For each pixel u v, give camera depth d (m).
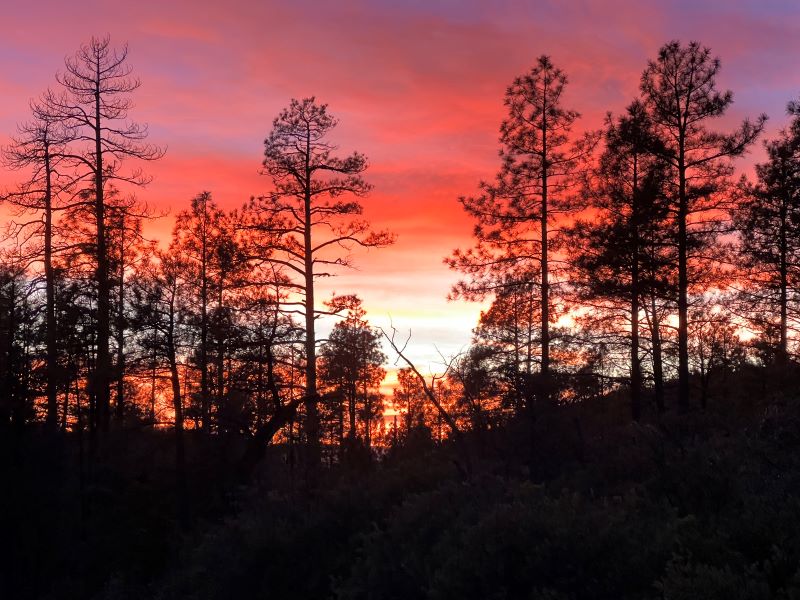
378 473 14.60
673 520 6.13
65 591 22.17
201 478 24.69
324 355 28.58
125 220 30.56
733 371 29.39
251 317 27.09
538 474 12.20
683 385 24.12
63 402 31.70
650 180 24.92
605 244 25.23
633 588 5.32
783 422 9.59
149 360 28.83
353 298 28.75
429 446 17.00
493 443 13.50
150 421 28.39
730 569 4.57
